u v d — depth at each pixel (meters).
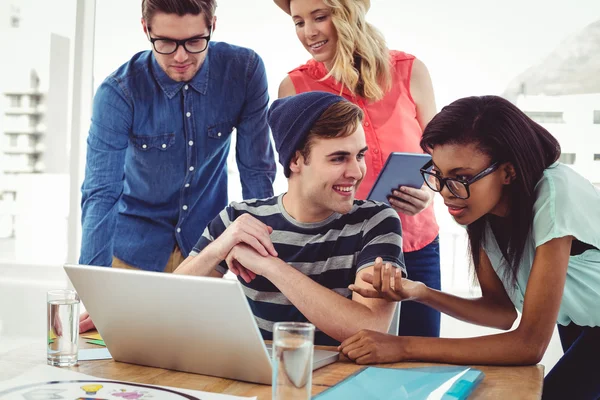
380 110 2.17
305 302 1.40
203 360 1.13
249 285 1.60
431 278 2.21
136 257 2.22
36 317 3.80
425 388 1.02
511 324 1.54
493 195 1.34
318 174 1.51
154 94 2.13
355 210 1.63
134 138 2.17
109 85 2.12
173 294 1.08
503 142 1.31
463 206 1.35
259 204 1.69
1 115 3.87
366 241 1.58
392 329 1.63
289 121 1.54
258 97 2.23
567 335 1.66
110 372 1.15
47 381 1.06
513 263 1.42
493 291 1.54
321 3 2.08
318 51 2.16
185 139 2.17
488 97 1.36
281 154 1.58
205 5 1.97
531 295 1.29
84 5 3.58
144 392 1.01
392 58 2.21
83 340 1.41
